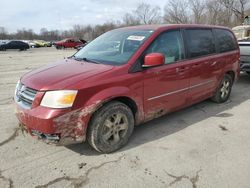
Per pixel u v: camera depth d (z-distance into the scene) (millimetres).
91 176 3170
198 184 3035
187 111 5379
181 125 4668
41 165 3377
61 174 3203
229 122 4832
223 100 5945
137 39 4176
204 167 3365
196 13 59469
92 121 3461
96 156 3604
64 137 3285
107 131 3617
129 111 3781
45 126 3178
